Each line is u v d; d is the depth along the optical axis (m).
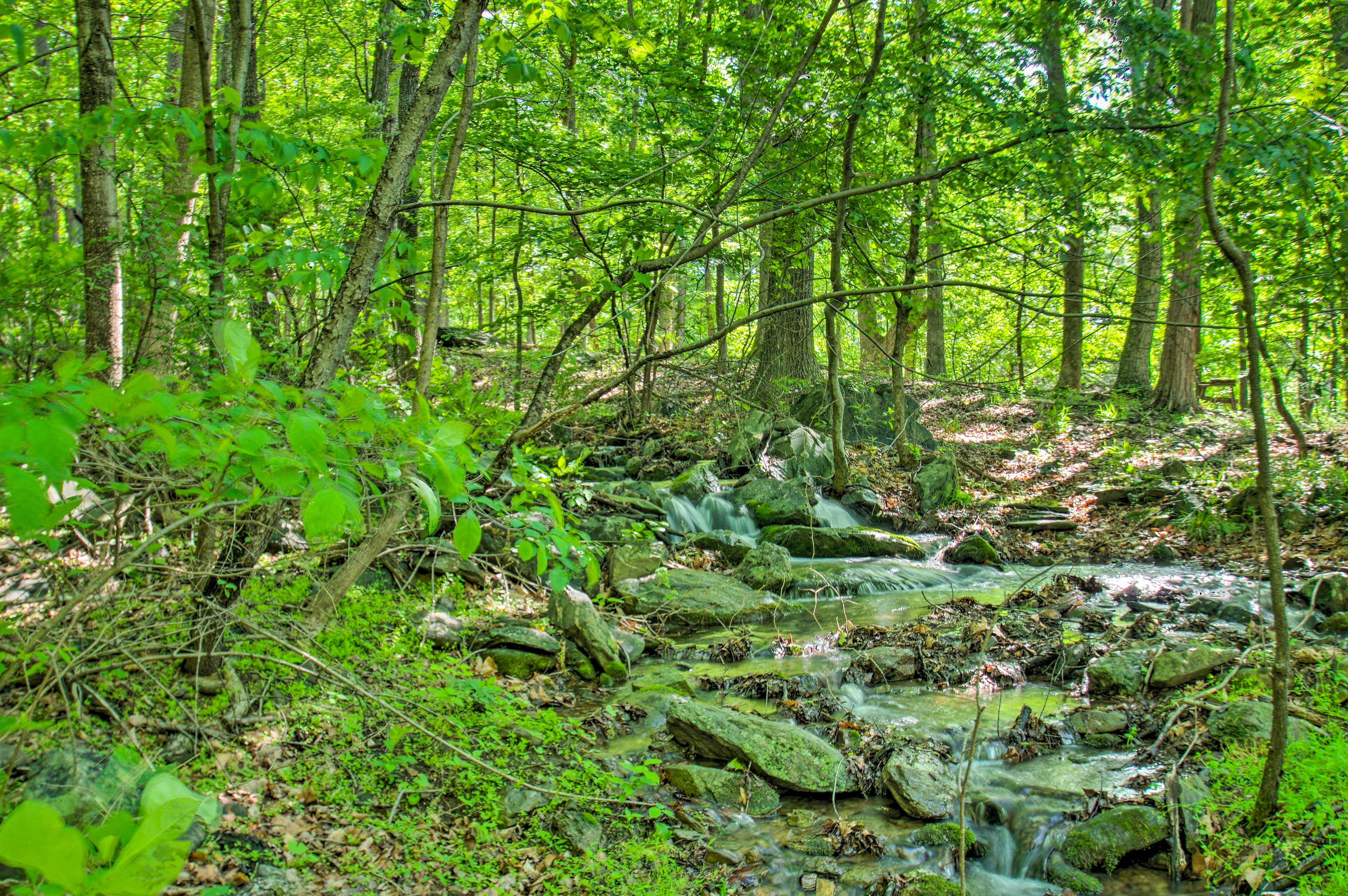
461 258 9.44
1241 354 7.50
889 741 5.66
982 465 14.91
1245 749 4.94
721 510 12.18
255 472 1.82
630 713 6.27
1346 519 9.73
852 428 15.67
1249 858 4.17
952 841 4.69
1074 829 4.63
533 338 15.96
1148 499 12.34
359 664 5.75
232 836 4.01
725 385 5.73
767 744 5.45
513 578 8.03
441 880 4.05
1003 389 7.34
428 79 3.96
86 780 3.65
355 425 1.91
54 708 4.07
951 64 8.59
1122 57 7.10
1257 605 7.79
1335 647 6.27
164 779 0.91
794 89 9.07
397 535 5.30
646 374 14.54
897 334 12.99
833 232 9.99
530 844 4.50
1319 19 8.59
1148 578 9.39
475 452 5.28
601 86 11.21
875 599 9.51
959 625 8.06
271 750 4.75
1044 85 8.06
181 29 11.97
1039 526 12.06
